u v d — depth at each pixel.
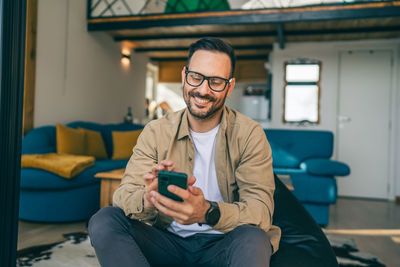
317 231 1.18
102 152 4.05
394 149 5.03
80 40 4.56
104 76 5.23
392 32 4.74
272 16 3.97
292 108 5.44
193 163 1.16
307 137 3.92
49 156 3.01
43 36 3.81
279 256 1.01
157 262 1.08
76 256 2.08
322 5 3.83
